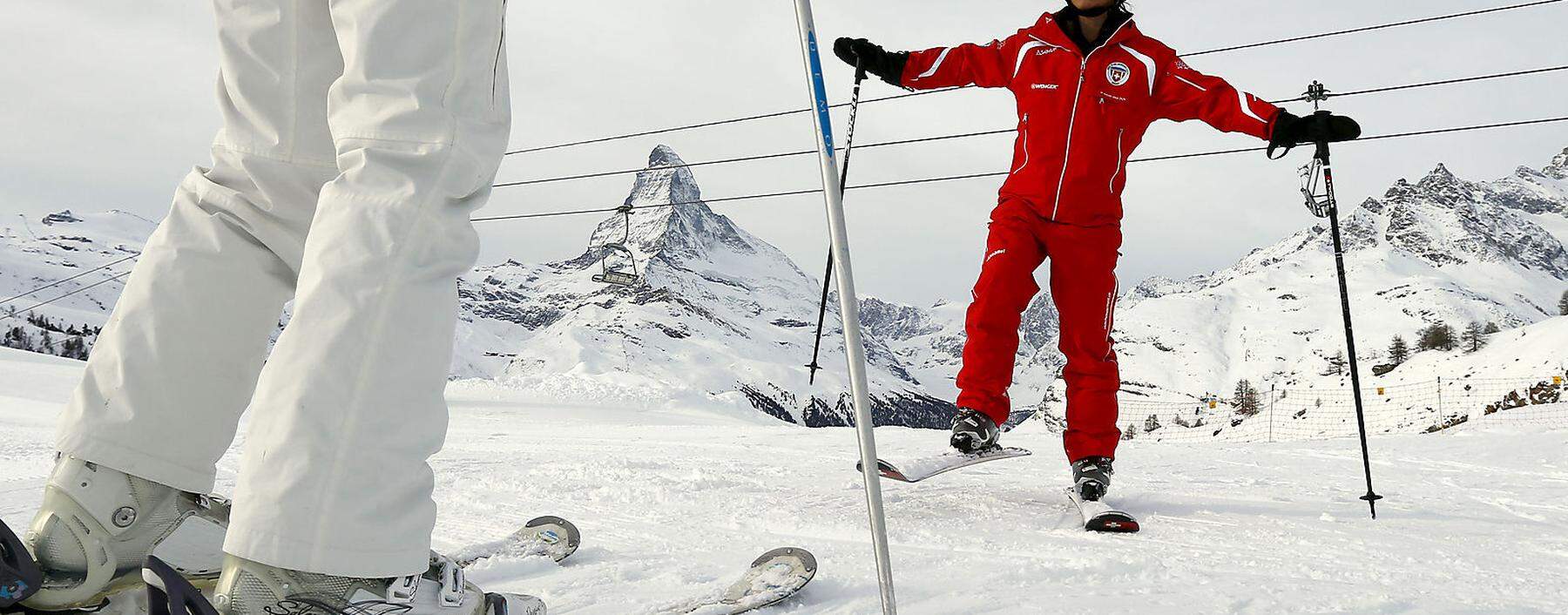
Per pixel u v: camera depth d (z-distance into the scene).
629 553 1.96
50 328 113.88
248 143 1.12
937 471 2.63
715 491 2.93
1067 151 2.73
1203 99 2.74
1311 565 1.82
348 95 0.94
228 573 0.86
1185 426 97.25
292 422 0.85
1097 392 2.67
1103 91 2.73
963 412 2.73
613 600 1.51
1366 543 2.08
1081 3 2.72
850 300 1.17
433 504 0.95
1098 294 2.71
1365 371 105.75
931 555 1.92
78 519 1.01
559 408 25.48
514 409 24.33
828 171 1.22
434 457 4.54
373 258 0.88
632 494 2.86
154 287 1.08
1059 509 2.62
